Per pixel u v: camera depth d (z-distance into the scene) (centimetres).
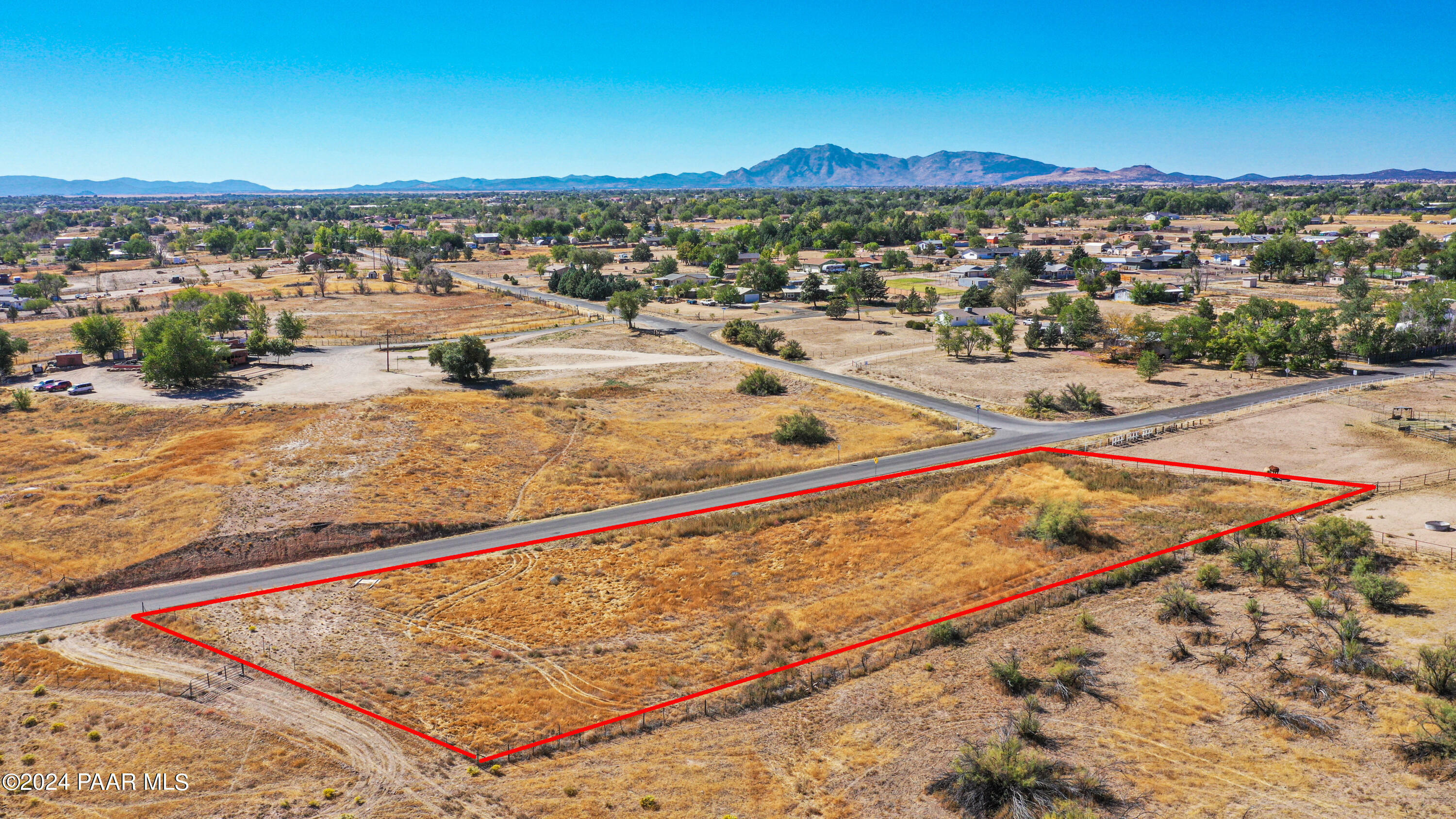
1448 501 6781
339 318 17175
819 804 3697
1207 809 3556
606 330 16238
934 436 9250
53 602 5569
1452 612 5034
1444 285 14400
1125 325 13938
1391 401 9981
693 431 9675
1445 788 3594
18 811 3594
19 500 7031
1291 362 11894
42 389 10644
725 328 15275
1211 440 8738
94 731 4175
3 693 4522
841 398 11112
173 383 11006
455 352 11425
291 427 9144
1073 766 3856
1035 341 13862
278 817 3594
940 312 17500
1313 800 3591
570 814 3619
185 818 3581
